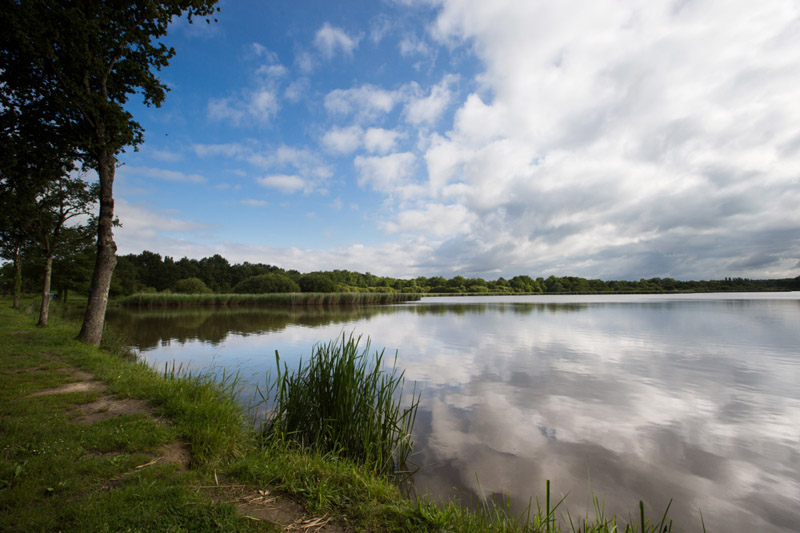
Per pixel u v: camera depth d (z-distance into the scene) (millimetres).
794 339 16656
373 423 5172
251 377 9422
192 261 111500
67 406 5094
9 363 7703
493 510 3879
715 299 69188
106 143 10625
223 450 3971
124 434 4066
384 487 3697
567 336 18000
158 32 11266
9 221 13242
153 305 43906
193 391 5957
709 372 10375
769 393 8359
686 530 3684
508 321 25891
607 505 4098
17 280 24438
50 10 9016
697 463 5074
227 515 2768
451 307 46188
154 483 3121
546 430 6180
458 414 6918
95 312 10930
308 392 5516
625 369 10727
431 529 2928
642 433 6090
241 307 45406
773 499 4238
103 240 11031
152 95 12117
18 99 10289
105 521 2521
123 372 7168
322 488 3301
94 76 10797
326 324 24203
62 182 14922
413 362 11703
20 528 2387
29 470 3137
